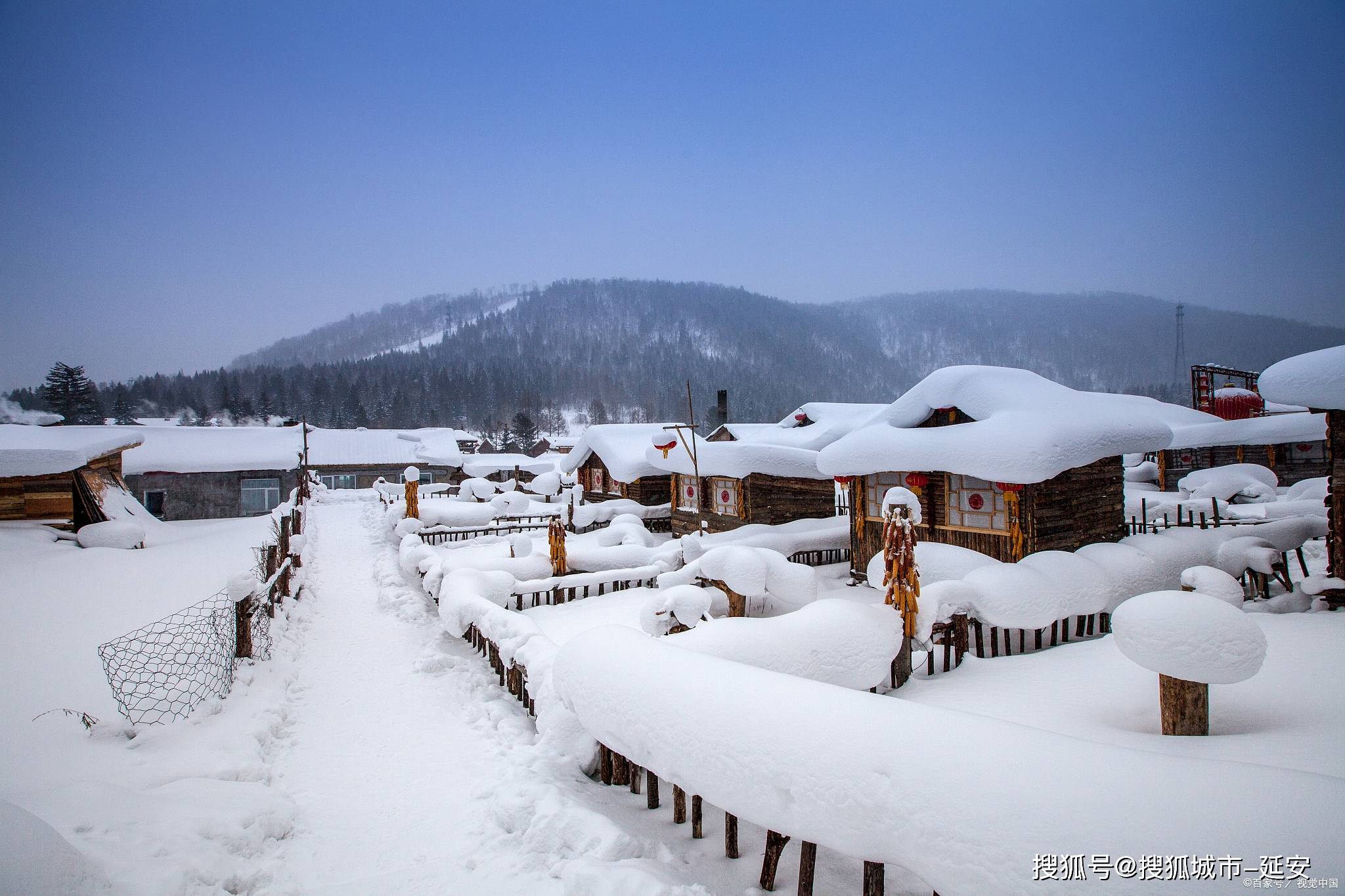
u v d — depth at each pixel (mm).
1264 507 16688
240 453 32062
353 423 107812
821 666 5562
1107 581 8766
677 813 4422
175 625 9242
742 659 5258
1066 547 11539
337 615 12227
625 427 26703
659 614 7645
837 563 16578
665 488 25391
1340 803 2234
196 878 3785
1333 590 8305
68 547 13523
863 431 13297
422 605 12477
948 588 7574
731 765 3449
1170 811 2334
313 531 23266
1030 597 7930
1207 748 4254
